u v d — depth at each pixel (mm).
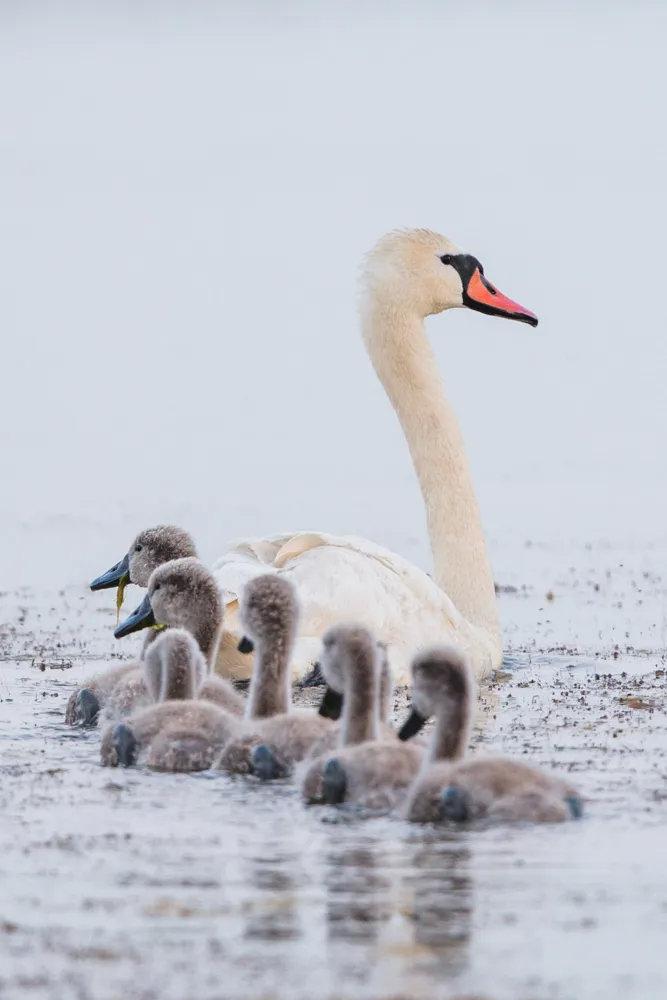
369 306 20891
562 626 21094
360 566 17656
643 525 27641
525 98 94688
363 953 9438
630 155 74812
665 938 9641
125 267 55250
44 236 60188
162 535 18219
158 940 9609
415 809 11961
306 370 41719
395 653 17578
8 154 80812
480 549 19938
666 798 12594
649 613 21781
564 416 36500
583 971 9195
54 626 21406
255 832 11680
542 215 60281
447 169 72250
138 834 11625
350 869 10820
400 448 34094
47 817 12070
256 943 9562
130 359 43125
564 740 14812
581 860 10984
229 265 55406
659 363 41000
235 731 13852
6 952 9422
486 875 10695
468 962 9312
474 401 37844
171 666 14547
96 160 78812
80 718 15648
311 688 17250
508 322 45938
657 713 16047
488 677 18219
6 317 48062
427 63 109750
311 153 79938
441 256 20875
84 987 8953
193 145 84062
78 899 10266
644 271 51500
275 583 14695
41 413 37250
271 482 30781
